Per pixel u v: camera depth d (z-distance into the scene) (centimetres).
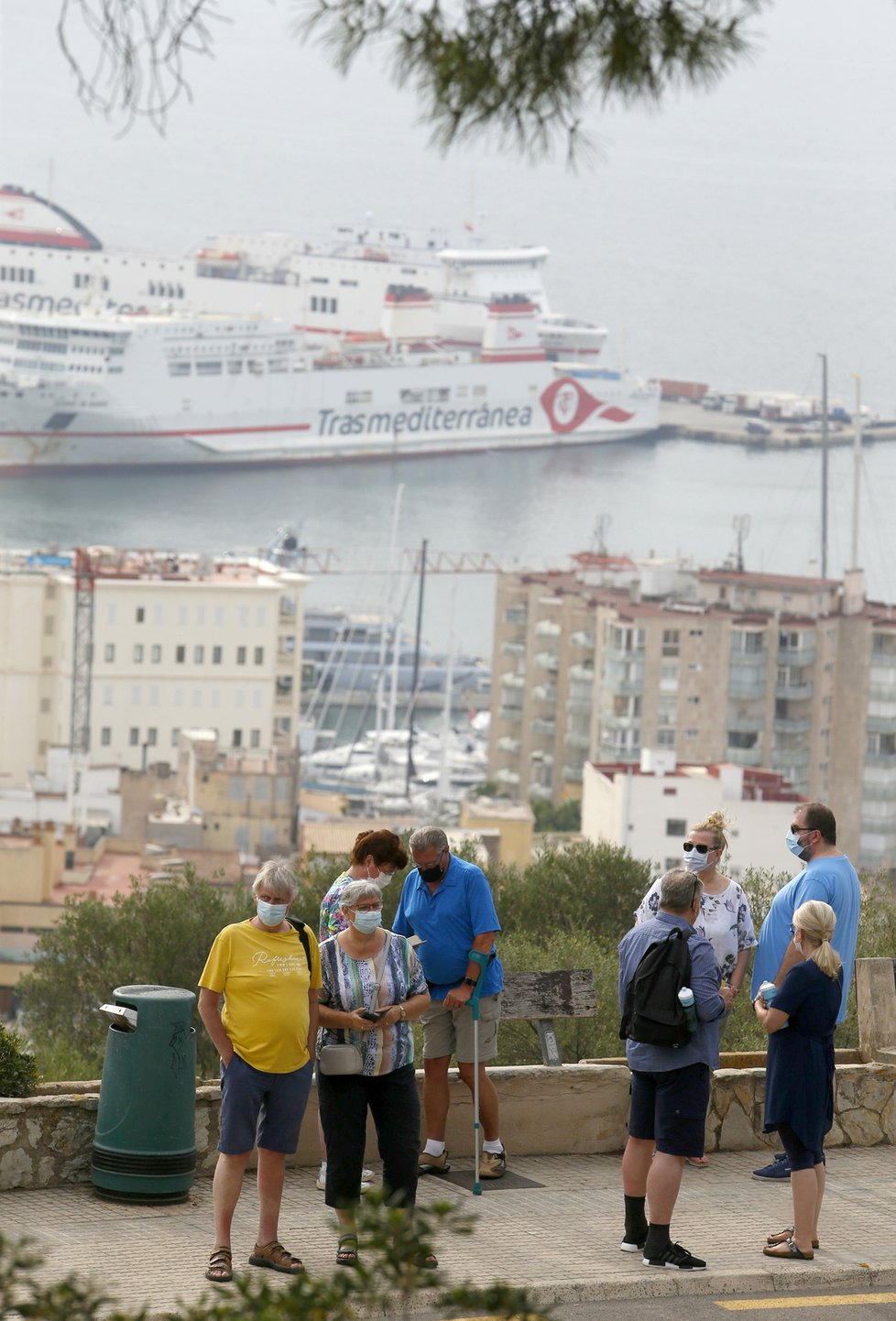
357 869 1819
